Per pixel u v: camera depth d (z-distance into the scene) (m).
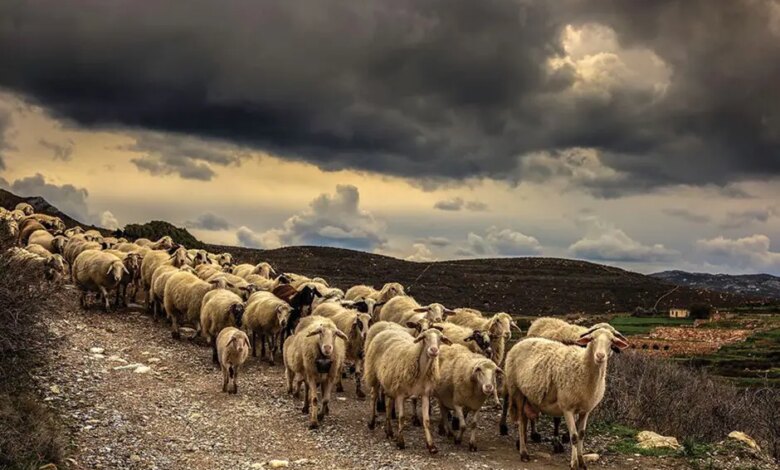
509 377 13.39
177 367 18.22
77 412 13.54
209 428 13.82
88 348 18.31
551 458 12.96
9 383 13.41
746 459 13.14
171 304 21.28
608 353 11.62
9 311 13.88
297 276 28.94
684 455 13.19
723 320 58.28
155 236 48.19
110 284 23.16
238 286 23.31
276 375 18.52
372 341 14.37
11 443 10.69
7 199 55.62
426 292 61.91
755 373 36.56
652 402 17.12
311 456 12.62
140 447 12.35
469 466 12.23
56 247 29.47
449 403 13.69
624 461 12.88
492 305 60.06
